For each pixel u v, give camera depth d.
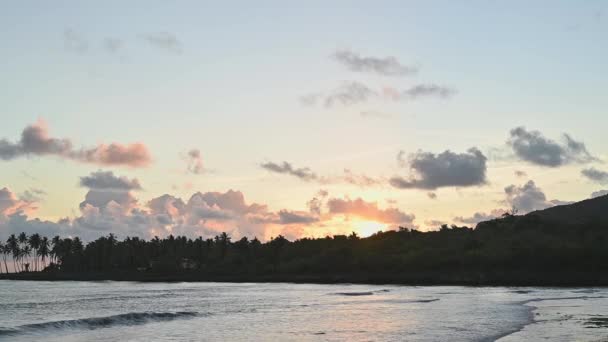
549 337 40.19
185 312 63.00
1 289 146.25
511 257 167.62
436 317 56.31
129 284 190.12
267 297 97.69
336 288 137.38
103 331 47.84
